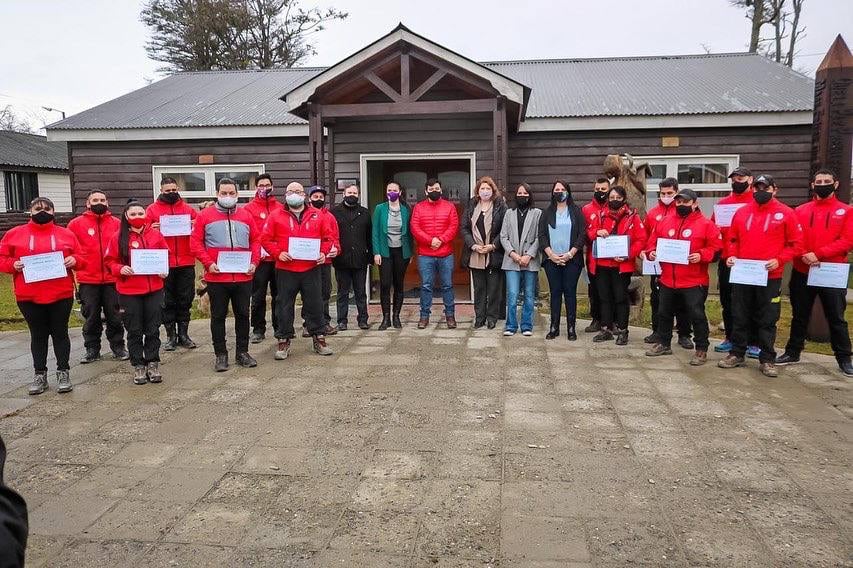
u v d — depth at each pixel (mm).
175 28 26891
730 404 4965
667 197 6402
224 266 5957
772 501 3422
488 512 3336
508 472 3803
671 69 13852
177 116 12281
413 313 8812
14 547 1152
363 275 7691
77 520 3328
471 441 4273
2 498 1263
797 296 6004
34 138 27594
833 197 5781
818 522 3203
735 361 5980
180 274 6949
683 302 6309
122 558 2979
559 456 4023
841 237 5645
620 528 3160
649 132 11094
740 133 10914
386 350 6730
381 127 10070
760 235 5672
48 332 5570
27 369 6402
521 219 7172
